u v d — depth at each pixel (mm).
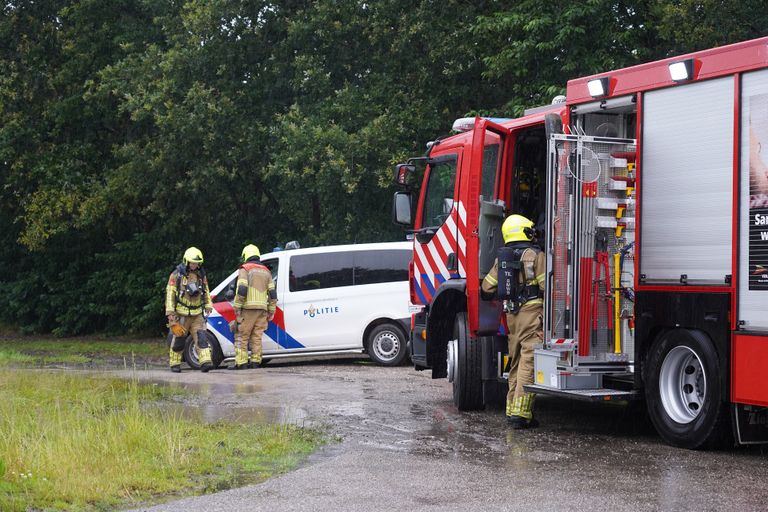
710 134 11055
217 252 37219
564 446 11609
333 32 30188
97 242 40656
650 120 11836
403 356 23484
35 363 26609
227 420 13484
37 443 10312
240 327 23328
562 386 12375
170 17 34094
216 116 30938
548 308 12383
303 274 24188
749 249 10516
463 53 28688
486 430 12914
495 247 14453
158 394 16812
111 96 35906
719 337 10789
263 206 37000
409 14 29219
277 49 31703
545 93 25328
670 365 11594
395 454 11070
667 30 23828
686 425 11297
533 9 25797
